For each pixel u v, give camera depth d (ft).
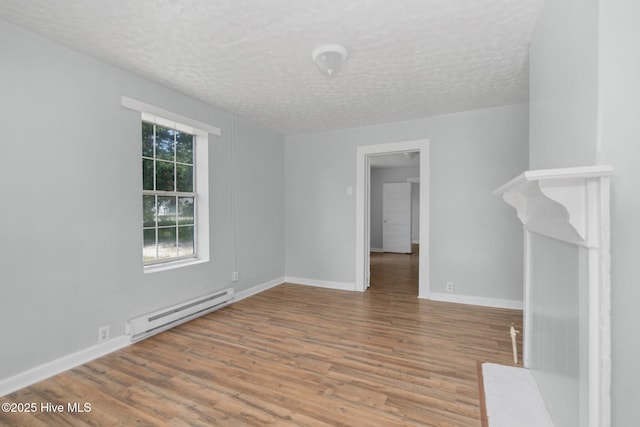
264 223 14.12
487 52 7.31
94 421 5.19
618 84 3.05
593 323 3.10
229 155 12.01
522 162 10.97
